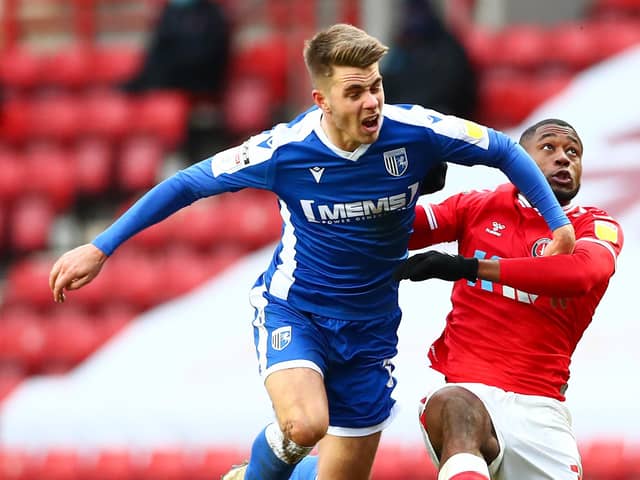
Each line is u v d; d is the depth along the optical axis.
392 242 18.20
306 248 18.34
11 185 50.66
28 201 50.44
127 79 52.50
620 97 45.78
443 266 17.16
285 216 18.44
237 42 52.25
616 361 38.31
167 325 43.66
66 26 56.50
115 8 56.19
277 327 18.50
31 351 45.06
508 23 53.44
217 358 41.84
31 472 40.56
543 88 49.84
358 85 16.77
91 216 50.72
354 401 19.14
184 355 42.34
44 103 53.25
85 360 44.72
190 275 46.09
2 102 52.31
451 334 18.94
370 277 18.36
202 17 49.31
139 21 55.94
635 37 51.66
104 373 42.81
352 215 17.80
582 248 17.84
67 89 54.28
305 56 17.38
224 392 40.69
